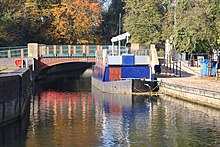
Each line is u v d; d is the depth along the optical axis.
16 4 84.69
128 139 26.67
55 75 88.44
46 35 89.12
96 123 31.67
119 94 48.47
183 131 28.61
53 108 39.06
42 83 67.25
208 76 52.75
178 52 54.97
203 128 29.44
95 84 59.38
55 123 31.75
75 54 74.56
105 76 51.19
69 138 26.98
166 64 67.38
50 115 35.28
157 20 79.62
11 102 31.55
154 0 79.81
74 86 61.19
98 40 100.94
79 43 94.12
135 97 45.31
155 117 33.50
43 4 91.56
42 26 90.25
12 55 73.50
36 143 25.72
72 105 40.72
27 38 87.69
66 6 91.25
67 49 74.62
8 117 31.16
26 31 86.62
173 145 25.22
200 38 44.81
